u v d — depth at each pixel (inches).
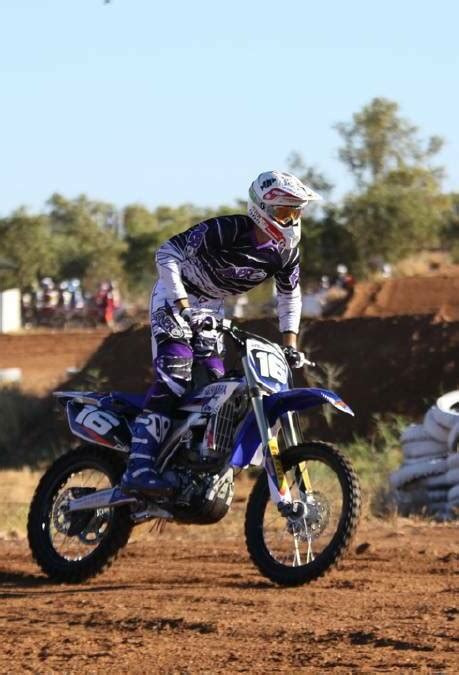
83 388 1601.9
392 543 591.5
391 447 1200.8
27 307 2940.5
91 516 480.1
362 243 2815.0
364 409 1400.1
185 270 454.6
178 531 713.0
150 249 3659.0
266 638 342.6
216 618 375.2
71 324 2876.5
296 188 434.0
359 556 523.8
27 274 3959.2
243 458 430.3
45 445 1521.9
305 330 1552.7
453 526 681.6
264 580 461.7
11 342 2393.0
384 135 3048.7
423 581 449.7
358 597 411.8
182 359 450.0
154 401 451.5
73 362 2215.8
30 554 566.9
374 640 331.9
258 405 424.8
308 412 1413.6
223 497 443.5
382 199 2832.2
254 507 447.2
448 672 291.3
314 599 409.1
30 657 331.3
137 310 3088.1
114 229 5206.7
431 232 2901.1
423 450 828.6
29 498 1069.1
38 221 4040.4
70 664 319.6
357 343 1507.1
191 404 446.9
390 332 1509.6
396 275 2837.1
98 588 461.7
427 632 339.9
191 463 443.8
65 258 4124.0
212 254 448.1
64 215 4921.3
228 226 446.6
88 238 4650.6
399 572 475.5
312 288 2827.3
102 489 471.8
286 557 462.0
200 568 503.5
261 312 2455.7
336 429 1379.2
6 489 1146.0
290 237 444.8
